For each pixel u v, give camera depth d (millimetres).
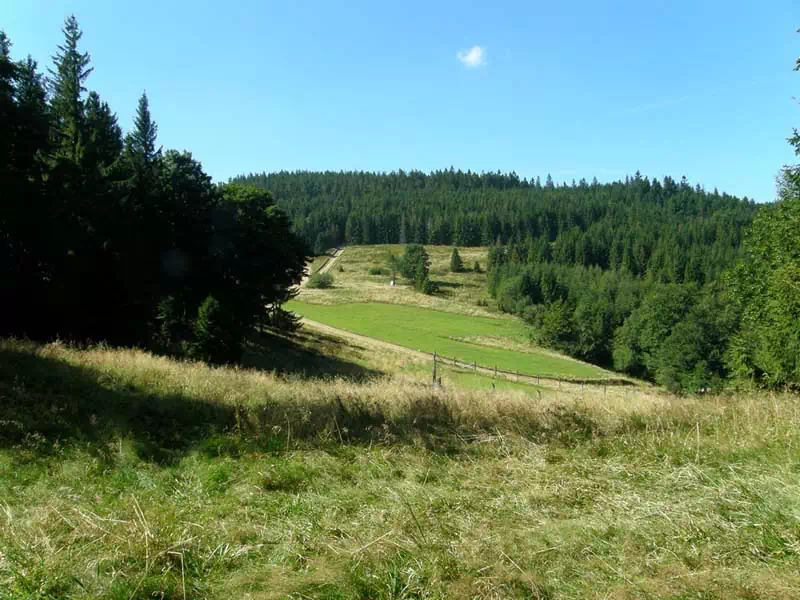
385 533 4445
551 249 133750
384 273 121750
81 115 29922
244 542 4375
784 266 17547
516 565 3959
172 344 28391
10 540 4035
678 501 5250
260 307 35406
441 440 7367
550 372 47031
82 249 24344
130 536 4227
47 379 8695
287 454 6758
